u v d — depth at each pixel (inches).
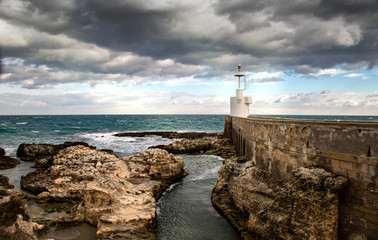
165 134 2856.8
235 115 1963.6
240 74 1910.7
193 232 620.4
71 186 812.6
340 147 460.1
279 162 639.1
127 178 912.3
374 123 408.8
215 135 2758.4
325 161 491.2
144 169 1002.1
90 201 656.4
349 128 444.5
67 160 1088.8
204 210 743.7
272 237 515.8
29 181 924.0
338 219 450.3
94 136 2704.2
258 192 638.5
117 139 2463.1
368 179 412.2
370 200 409.1
